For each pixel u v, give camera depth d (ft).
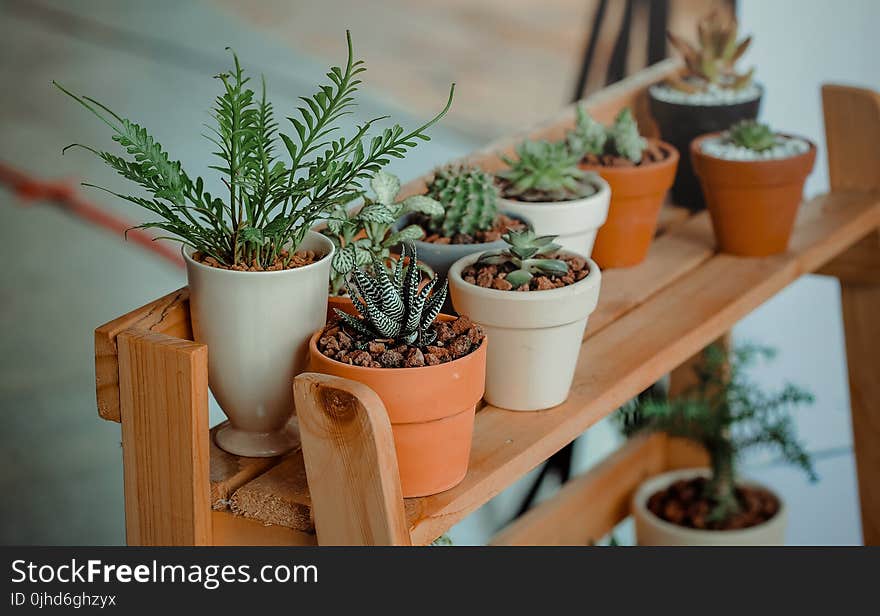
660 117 4.35
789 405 5.95
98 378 2.48
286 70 5.57
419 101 5.55
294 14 5.50
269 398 2.52
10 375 5.79
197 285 2.45
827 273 4.62
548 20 5.42
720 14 5.28
